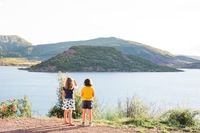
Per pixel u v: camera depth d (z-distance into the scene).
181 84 138.62
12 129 10.49
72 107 11.41
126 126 11.34
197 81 162.25
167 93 93.62
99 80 150.25
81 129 10.66
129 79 163.00
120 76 182.88
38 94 84.75
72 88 11.52
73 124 11.41
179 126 11.73
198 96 83.38
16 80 144.62
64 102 11.45
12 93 87.94
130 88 111.94
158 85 130.50
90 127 11.07
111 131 10.45
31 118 12.77
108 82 140.25
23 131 10.18
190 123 12.05
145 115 13.16
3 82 132.25
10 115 13.53
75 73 192.12
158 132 10.58
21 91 94.50
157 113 13.77
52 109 15.97
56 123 11.70
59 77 16.38
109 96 77.94
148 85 129.25
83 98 11.41
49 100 67.94
